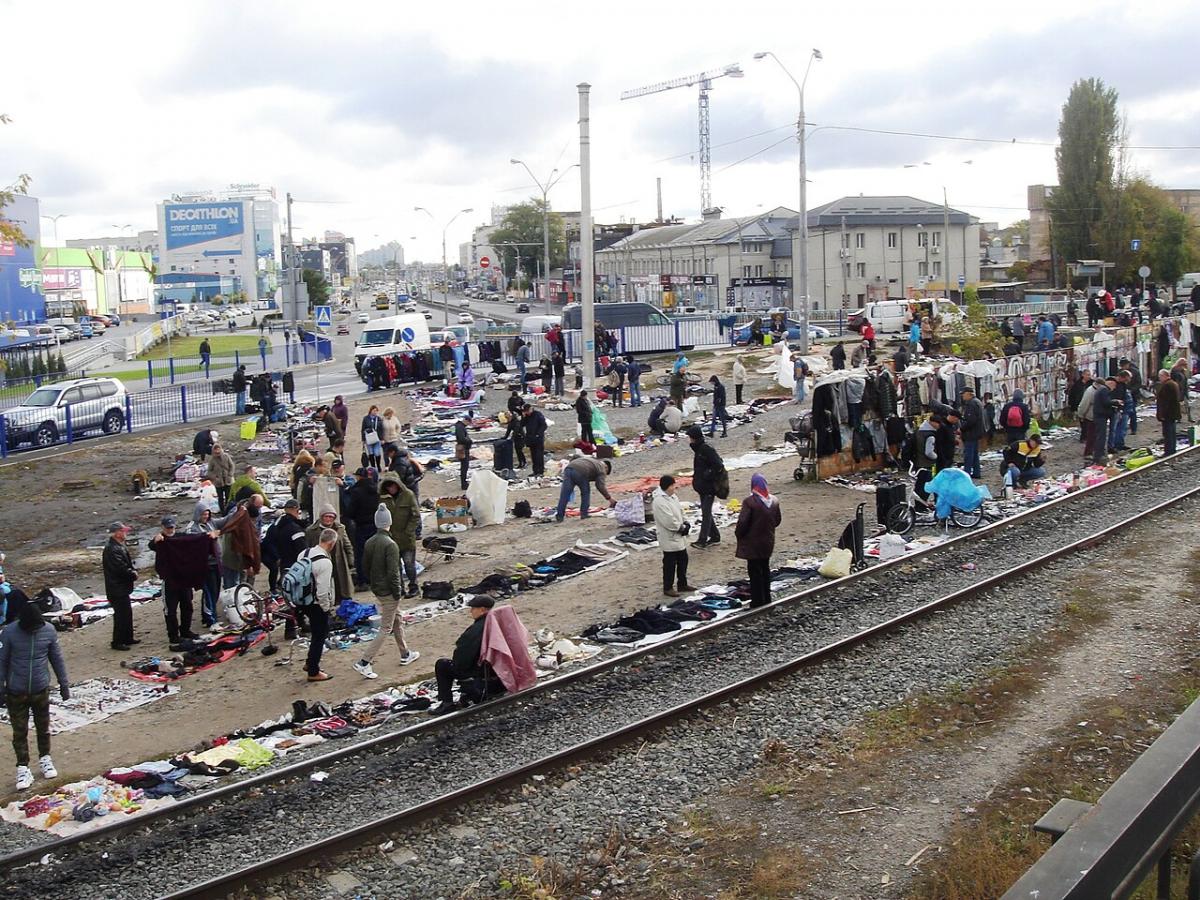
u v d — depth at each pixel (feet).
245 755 35.24
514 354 170.09
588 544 63.77
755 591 48.60
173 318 309.42
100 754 37.14
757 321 183.93
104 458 109.09
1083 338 149.69
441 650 46.55
